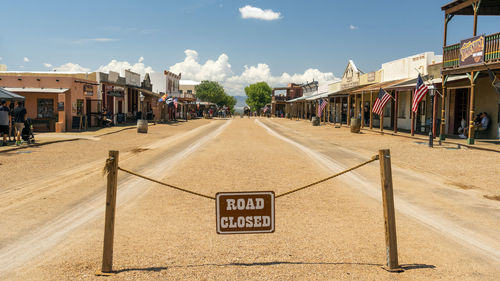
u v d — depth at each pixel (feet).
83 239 17.34
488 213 21.98
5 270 13.96
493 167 36.58
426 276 13.57
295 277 13.43
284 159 43.27
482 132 62.49
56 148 50.19
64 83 79.77
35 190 26.78
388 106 102.27
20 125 50.65
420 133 76.13
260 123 151.43
